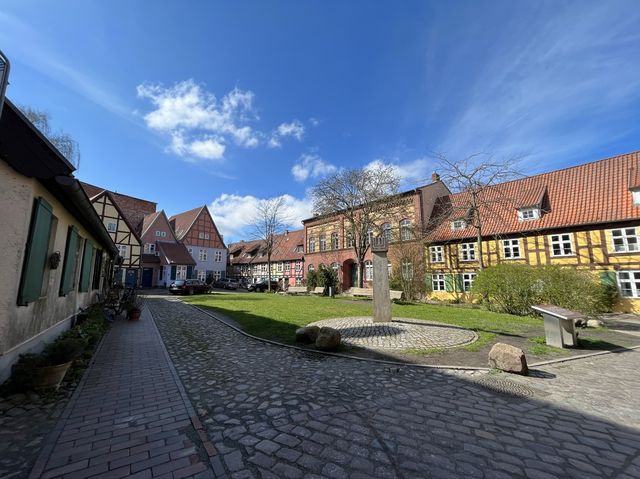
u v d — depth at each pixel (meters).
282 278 43.34
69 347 4.96
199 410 4.17
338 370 5.92
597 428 3.70
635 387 5.16
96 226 8.50
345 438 3.43
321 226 38.47
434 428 3.66
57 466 2.90
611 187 20.56
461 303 21.95
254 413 4.08
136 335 9.27
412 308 16.59
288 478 2.73
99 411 4.12
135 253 34.03
